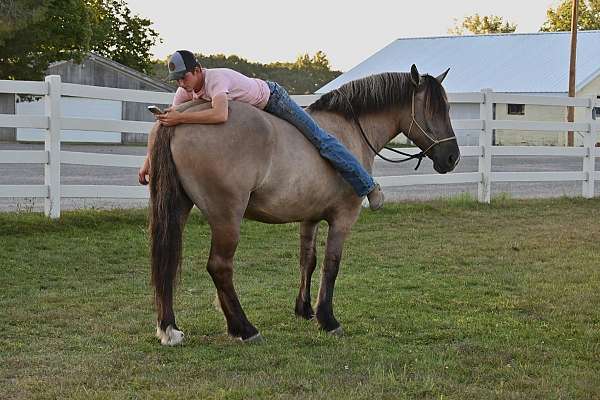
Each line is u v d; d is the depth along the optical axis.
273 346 5.70
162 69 58.31
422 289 7.84
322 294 6.19
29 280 7.89
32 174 17.22
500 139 39.19
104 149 29.17
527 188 17.83
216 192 5.39
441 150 6.68
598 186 18.70
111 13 47.66
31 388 4.75
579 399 4.78
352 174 5.89
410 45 49.00
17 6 25.25
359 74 46.72
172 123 5.34
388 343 5.92
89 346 5.69
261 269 8.80
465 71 44.38
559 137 38.34
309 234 6.51
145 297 7.34
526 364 5.40
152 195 5.43
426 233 11.16
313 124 5.82
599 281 8.27
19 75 33.72
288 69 72.56
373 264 9.12
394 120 6.65
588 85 41.25
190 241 10.05
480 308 7.05
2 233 9.66
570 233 11.32
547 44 45.19
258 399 4.62
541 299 7.43
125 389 4.77
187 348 5.62
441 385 4.92
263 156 5.50
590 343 5.96
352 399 4.62
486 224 12.02
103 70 37.66
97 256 9.02
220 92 5.46
